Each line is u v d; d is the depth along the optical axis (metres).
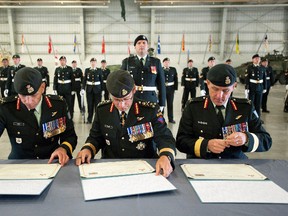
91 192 0.90
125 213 0.78
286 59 11.15
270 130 4.57
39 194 0.88
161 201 0.85
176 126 4.92
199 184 0.97
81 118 5.60
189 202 0.84
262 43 12.36
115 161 1.23
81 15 11.43
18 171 1.09
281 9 12.05
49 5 11.05
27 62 11.91
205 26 12.03
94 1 10.49
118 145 1.38
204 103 1.46
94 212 0.78
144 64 2.59
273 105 7.29
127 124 1.35
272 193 0.90
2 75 6.68
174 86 5.48
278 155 3.31
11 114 1.39
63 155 1.26
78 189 0.93
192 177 1.03
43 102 1.42
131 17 11.85
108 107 1.40
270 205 0.83
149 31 11.98
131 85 1.19
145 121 1.36
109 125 1.38
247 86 5.48
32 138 1.41
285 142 3.85
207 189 0.93
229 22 12.21
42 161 1.24
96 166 1.15
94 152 1.36
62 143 1.42
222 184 0.97
